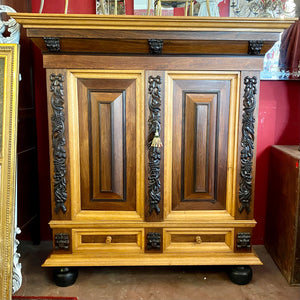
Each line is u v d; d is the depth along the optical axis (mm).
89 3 1984
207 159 1650
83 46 1510
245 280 1719
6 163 1544
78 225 1647
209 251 1694
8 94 1559
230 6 1957
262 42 1486
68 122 1580
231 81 1590
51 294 1638
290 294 1649
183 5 1939
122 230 1672
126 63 1550
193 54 1547
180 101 1600
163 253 1688
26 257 2008
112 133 1618
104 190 1663
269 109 2070
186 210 1690
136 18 1411
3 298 1509
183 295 1643
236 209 1665
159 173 1622
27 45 1982
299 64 1971
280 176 1870
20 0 1886
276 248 1929
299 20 1926
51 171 1615
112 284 1735
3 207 1529
